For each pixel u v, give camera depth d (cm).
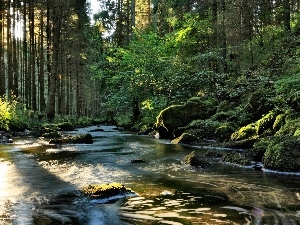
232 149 1118
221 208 500
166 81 2145
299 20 1927
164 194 583
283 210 487
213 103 1678
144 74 2244
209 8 2366
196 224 430
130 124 2695
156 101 2128
